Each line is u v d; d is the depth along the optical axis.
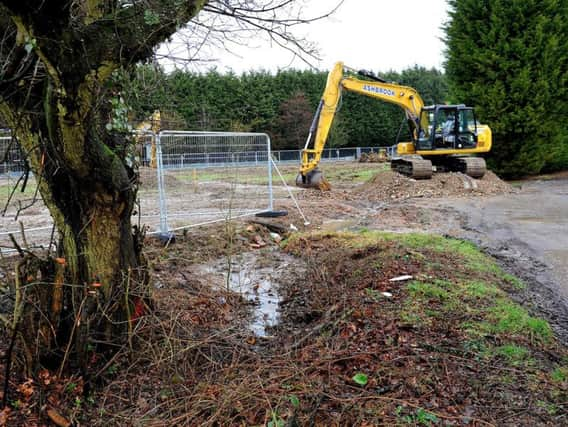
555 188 14.87
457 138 15.09
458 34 18.08
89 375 2.95
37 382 2.86
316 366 3.13
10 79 2.52
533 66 16.91
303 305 4.48
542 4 16.69
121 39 2.46
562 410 2.66
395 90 15.06
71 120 2.47
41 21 2.23
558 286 5.01
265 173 11.02
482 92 17.45
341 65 14.12
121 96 3.04
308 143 14.20
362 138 37.97
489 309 3.98
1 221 8.80
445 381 2.93
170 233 6.52
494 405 2.70
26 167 2.97
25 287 2.73
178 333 3.46
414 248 5.93
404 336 3.52
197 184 11.35
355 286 4.71
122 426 2.65
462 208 10.73
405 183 13.79
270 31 2.90
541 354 3.33
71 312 3.10
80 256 3.09
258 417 2.61
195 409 2.71
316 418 2.57
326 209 10.11
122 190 3.00
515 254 6.39
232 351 3.46
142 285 3.23
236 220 8.05
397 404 2.68
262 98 29.28
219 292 4.76
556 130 17.67
